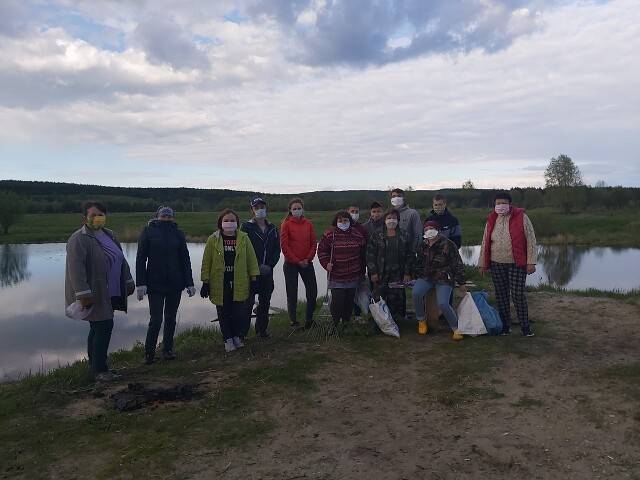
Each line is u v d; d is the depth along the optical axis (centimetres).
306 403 502
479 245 3200
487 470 369
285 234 775
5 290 1582
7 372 777
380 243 759
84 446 416
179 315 1166
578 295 1043
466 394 511
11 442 424
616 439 407
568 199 5666
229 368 612
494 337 705
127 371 617
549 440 411
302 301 1169
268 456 397
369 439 423
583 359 601
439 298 702
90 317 561
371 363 617
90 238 565
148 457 396
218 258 674
